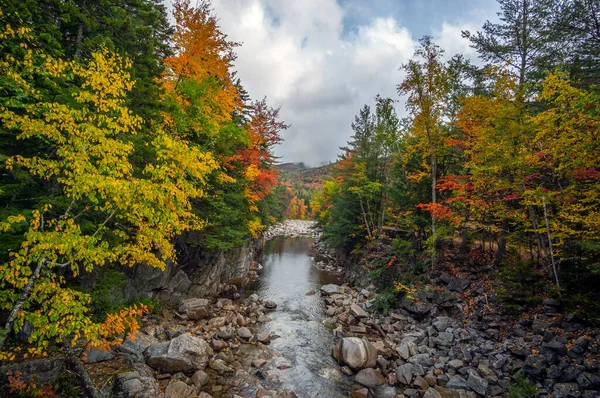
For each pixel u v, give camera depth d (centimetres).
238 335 1405
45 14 862
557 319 1134
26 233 532
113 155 640
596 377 862
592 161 952
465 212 1755
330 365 1217
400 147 2384
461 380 1028
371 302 1956
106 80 620
